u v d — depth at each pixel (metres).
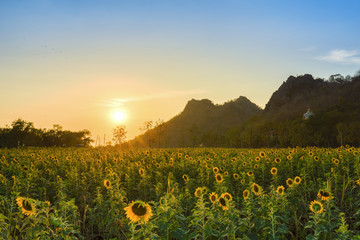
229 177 10.59
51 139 93.62
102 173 12.37
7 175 13.48
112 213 6.72
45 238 4.77
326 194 5.84
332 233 5.21
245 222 5.41
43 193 10.20
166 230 4.93
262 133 116.56
